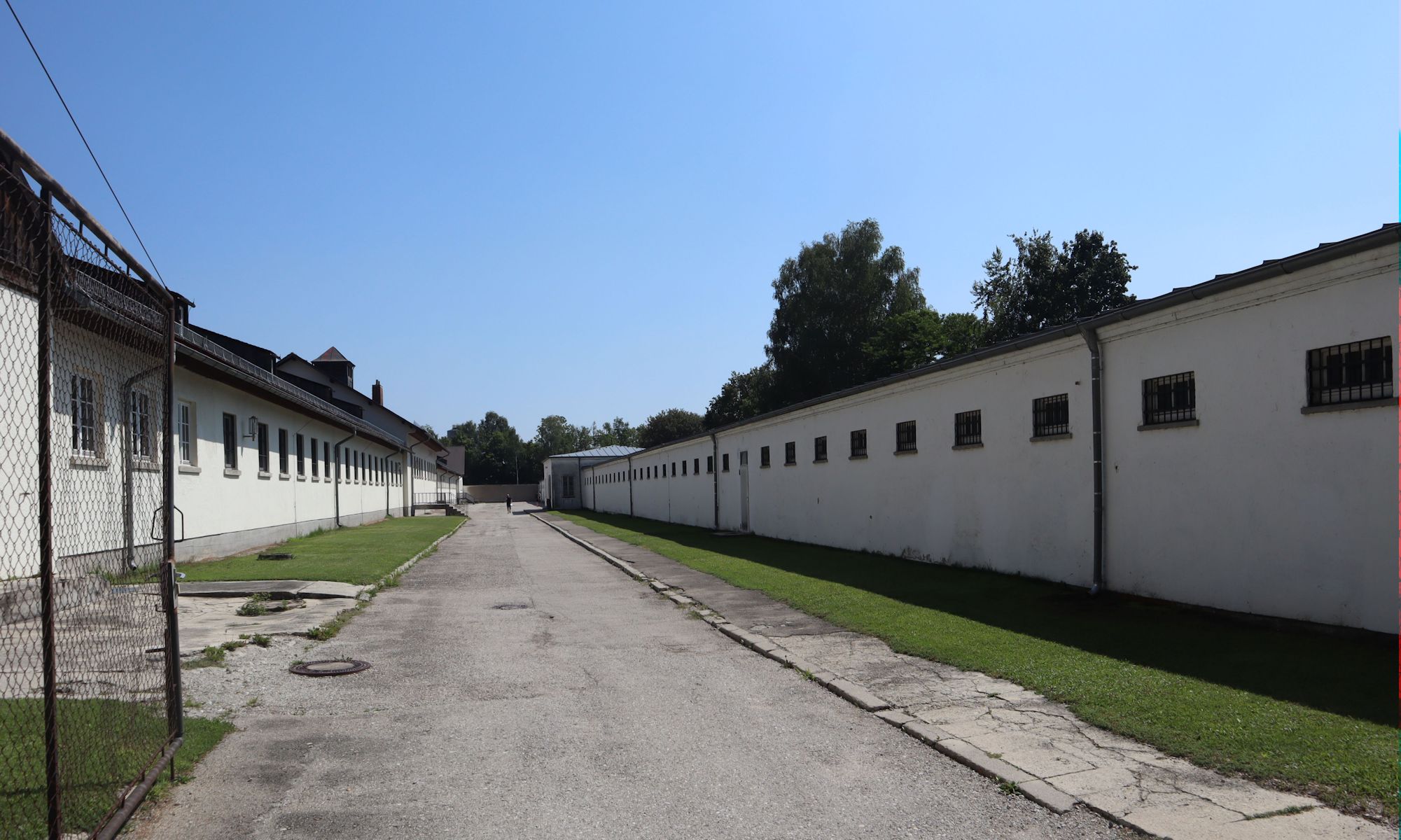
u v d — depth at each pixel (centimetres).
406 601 1283
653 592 1406
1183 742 529
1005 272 4725
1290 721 558
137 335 543
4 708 548
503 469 13088
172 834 413
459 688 725
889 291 5281
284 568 1559
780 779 497
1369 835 395
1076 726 584
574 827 425
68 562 714
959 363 1499
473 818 436
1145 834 409
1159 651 791
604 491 6506
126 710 553
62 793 412
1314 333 836
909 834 417
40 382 345
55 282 414
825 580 1443
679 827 426
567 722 620
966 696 673
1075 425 1222
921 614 1048
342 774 503
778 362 5425
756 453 2798
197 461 1714
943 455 1603
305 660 835
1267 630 867
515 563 1970
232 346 2916
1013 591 1223
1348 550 799
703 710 656
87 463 675
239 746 555
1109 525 1140
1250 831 404
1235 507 930
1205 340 976
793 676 774
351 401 4706
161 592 521
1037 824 427
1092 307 4334
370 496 4028
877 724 613
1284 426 868
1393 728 535
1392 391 762
